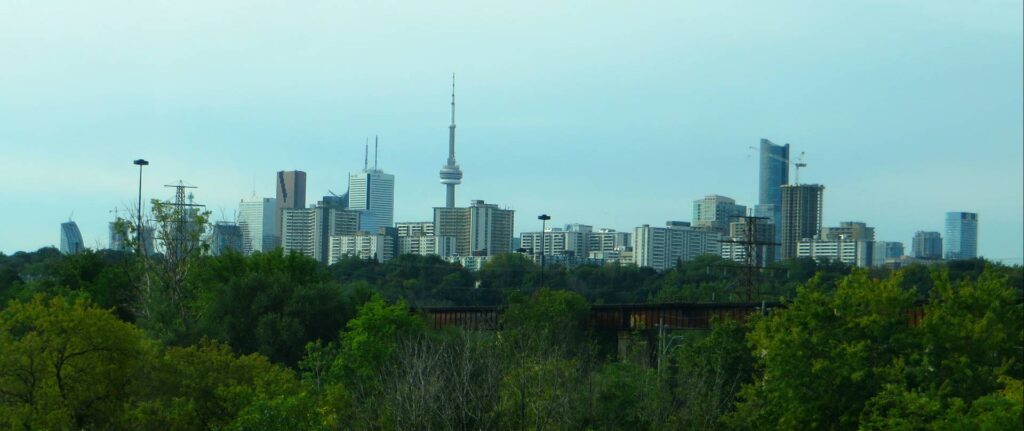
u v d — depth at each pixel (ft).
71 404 138.92
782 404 126.62
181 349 150.61
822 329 126.52
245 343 212.64
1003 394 105.29
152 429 137.08
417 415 111.34
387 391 130.00
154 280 264.11
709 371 158.20
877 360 124.16
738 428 132.46
